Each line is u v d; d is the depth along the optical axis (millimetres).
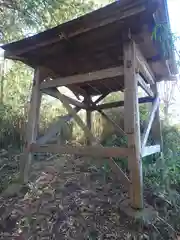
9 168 3713
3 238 1893
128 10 2172
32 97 3332
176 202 2564
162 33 2367
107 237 1917
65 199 2514
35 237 1898
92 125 5516
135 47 2600
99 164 3619
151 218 2146
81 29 2492
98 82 4242
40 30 4629
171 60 3418
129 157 2371
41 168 3639
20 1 3975
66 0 4289
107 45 2801
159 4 2045
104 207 2350
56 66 3600
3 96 5668
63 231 1977
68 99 3898
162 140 4148
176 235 2068
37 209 2311
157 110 4074
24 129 5191
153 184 2875
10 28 4578
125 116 2447
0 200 2557
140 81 2875
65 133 5449
